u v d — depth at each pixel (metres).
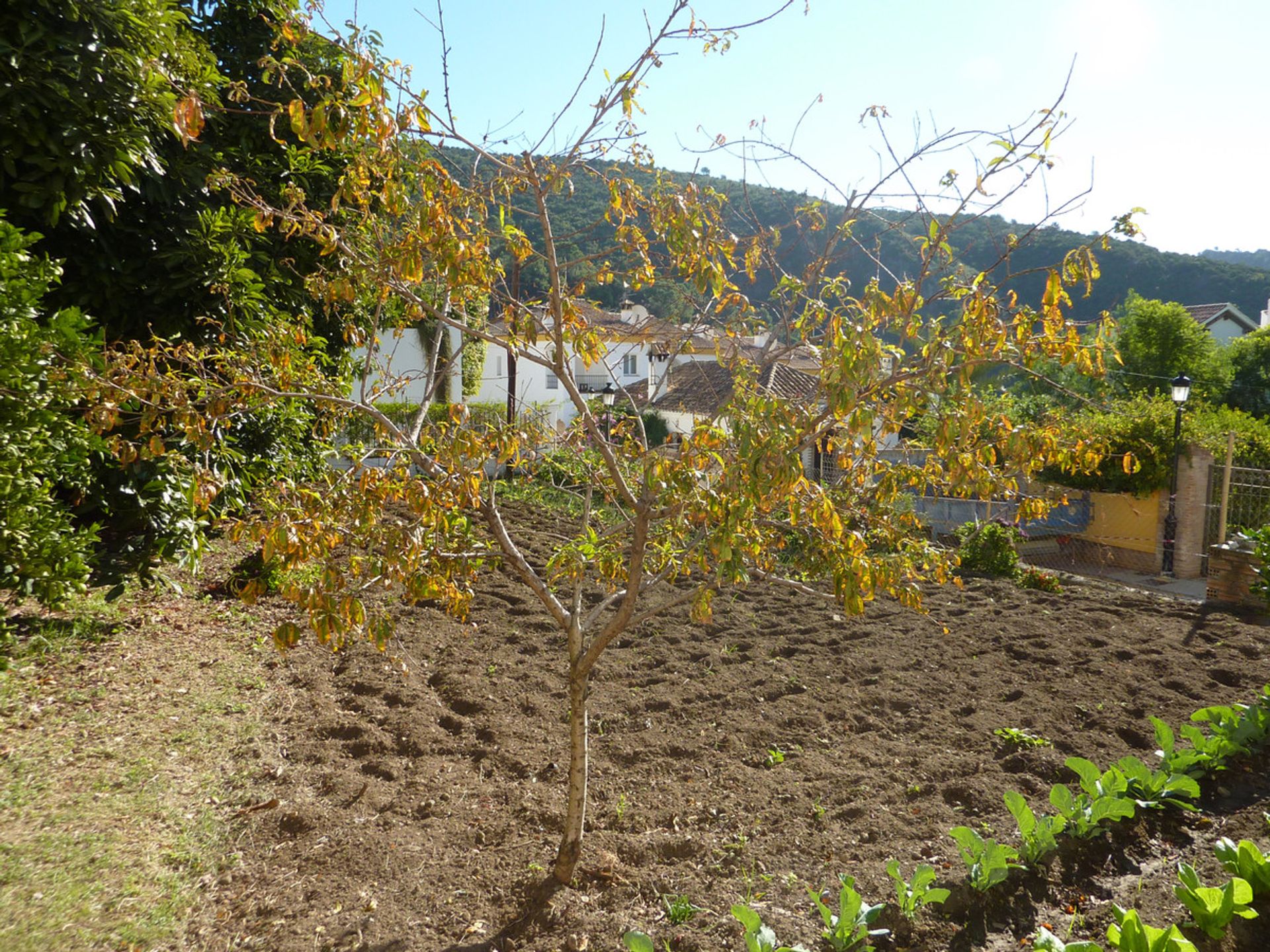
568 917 3.36
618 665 6.33
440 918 3.38
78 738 4.71
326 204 9.00
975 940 3.24
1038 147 2.97
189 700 5.41
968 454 3.24
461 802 4.30
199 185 7.74
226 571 8.20
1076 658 6.53
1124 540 13.54
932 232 3.13
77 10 6.21
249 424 8.22
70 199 6.24
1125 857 3.86
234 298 7.50
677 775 4.63
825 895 3.48
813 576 3.28
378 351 4.57
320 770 4.66
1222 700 5.73
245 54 8.90
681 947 3.18
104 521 7.46
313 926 3.34
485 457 3.35
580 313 3.57
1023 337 3.05
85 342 5.49
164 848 3.86
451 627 7.12
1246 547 8.66
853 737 5.13
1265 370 20.77
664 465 2.92
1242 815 4.25
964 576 9.65
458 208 3.40
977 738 5.07
